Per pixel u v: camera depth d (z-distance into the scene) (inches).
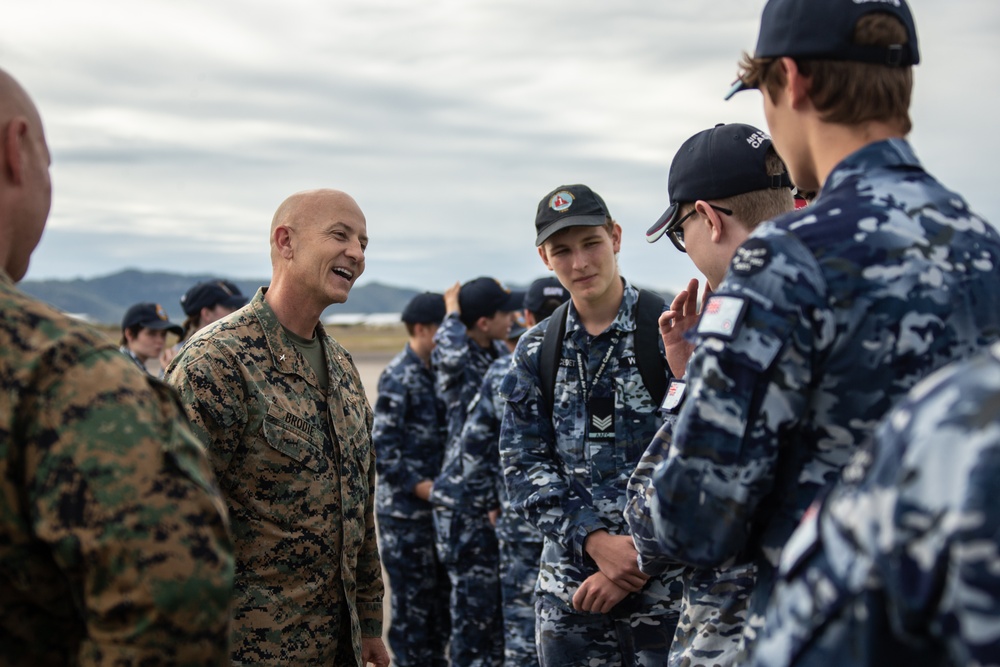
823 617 37.1
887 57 58.9
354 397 123.9
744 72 65.6
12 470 53.9
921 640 34.6
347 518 117.0
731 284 58.0
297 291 118.4
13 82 62.3
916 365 54.3
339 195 122.1
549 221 124.4
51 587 56.1
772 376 55.6
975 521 31.7
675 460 59.3
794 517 57.9
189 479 56.3
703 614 75.7
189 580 54.1
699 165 87.2
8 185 60.9
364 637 125.7
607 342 125.3
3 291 57.1
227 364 110.3
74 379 54.7
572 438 125.8
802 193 88.4
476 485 191.5
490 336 220.1
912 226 56.1
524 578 169.0
